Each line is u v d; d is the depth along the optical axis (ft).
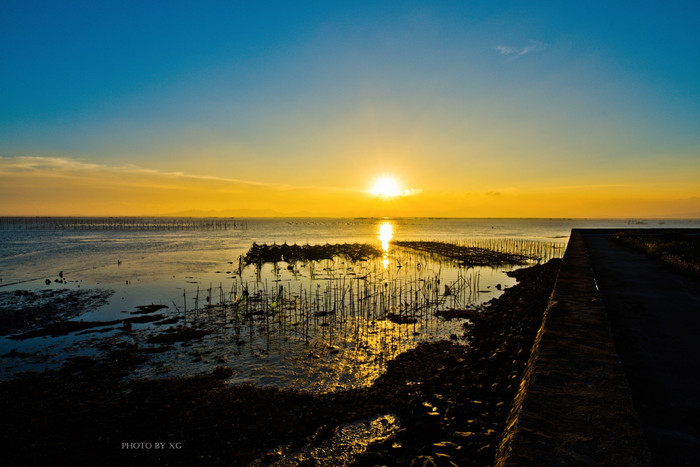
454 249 207.82
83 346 55.21
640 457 11.76
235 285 99.14
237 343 56.18
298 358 50.29
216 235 357.41
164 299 85.05
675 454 15.34
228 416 35.65
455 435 26.53
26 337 59.26
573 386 16.81
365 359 49.78
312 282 109.50
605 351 21.02
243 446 31.09
